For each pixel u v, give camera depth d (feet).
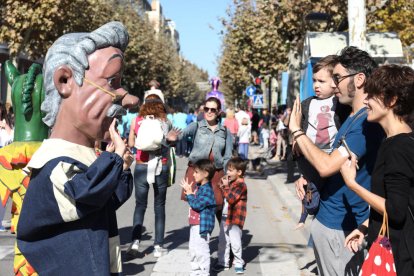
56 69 10.24
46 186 9.66
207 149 22.94
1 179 17.97
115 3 141.69
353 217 12.77
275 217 34.76
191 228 20.36
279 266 23.13
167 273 21.72
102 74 10.36
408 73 10.76
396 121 10.78
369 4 51.83
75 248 9.73
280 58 80.94
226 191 21.88
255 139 104.27
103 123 10.41
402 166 10.14
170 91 250.37
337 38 44.55
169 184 24.35
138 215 24.09
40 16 65.87
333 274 13.15
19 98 17.54
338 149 12.21
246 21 90.07
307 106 15.66
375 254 10.30
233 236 21.94
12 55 68.85
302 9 53.47
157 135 23.06
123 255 24.38
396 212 10.14
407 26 53.88
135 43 148.36
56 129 10.45
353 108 12.98
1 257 23.39
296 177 53.11
